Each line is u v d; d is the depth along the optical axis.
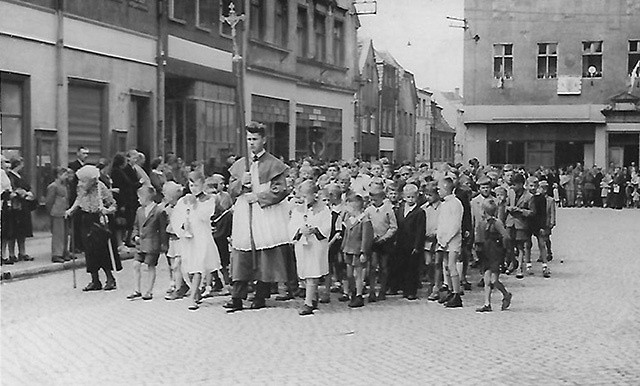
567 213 37.97
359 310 12.72
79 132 21.95
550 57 46.91
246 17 31.50
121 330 10.87
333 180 15.53
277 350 9.79
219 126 29.78
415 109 61.12
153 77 25.39
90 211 14.05
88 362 9.11
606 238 25.45
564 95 46.62
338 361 9.25
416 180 16.05
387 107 55.12
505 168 21.59
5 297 13.04
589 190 43.31
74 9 21.34
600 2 46.09
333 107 40.84
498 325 11.55
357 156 49.00
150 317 11.83
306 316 12.12
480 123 47.59
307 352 9.70
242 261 12.55
